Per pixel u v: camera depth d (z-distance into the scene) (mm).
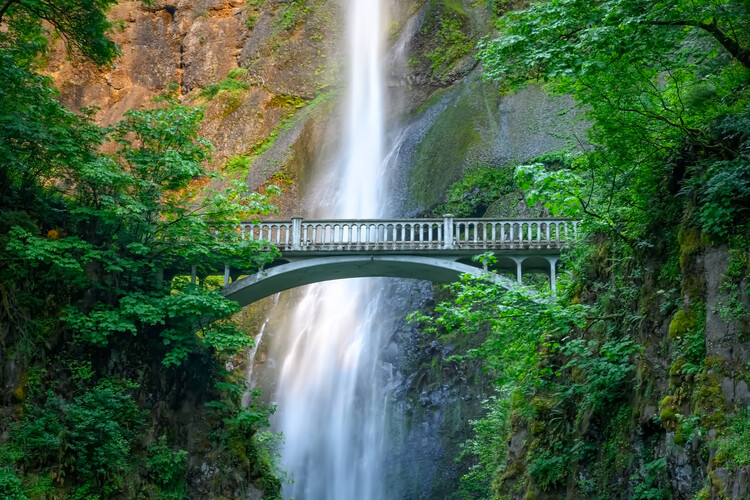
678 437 13562
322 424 36469
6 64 21938
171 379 25688
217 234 26797
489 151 39938
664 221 16516
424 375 34688
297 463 35594
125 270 25109
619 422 16578
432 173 41906
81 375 22812
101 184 24016
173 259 26297
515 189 37250
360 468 34562
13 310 21594
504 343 19219
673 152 16531
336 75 52438
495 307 17609
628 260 17562
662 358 15508
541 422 19656
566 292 20781
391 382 35688
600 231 19344
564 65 15617
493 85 45062
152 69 56250
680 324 14523
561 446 18484
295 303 40781
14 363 21156
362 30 54344
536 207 35031
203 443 25406
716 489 12148
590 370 17438
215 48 55719
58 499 20406
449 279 28172
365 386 36438
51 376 22328
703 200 14492
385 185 44781
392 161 45625
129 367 24438
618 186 18047
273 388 37969
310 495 34750
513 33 16531
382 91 50781
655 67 16844
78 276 23484
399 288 38062
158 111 26312
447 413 33094
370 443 34906
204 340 24922
